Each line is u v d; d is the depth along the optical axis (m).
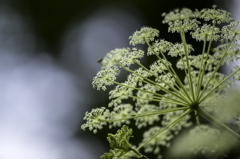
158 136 0.52
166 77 0.57
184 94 0.54
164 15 0.54
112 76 0.55
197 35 0.55
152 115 0.54
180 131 0.53
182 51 0.56
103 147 1.10
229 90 0.50
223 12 0.54
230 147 0.49
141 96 0.55
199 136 0.50
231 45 0.54
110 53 0.54
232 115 0.50
